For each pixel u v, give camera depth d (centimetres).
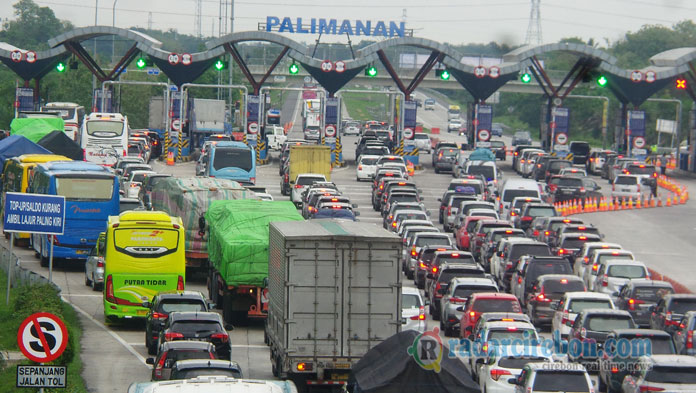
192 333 7719
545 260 10906
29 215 9738
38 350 5238
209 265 11194
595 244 12588
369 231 7369
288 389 4553
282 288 7075
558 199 19975
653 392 6391
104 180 12762
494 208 15838
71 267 13438
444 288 10688
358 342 7000
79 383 7456
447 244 13225
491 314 7944
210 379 4666
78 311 10738
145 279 9875
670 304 9038
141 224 9894
